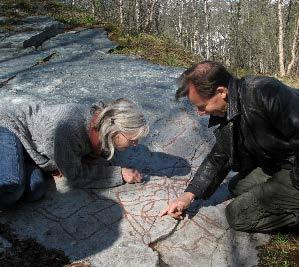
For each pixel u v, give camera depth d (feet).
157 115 14.70
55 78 17.52
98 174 11.05
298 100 8.55
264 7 97.04
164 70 19.20
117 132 9.47
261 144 9.16
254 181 10.48
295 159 8.82
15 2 27.30
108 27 25.29
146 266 9.09
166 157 12.82
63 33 23.84
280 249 9.85
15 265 8.98
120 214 10.45
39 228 9.96
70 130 9.81
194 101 9.03
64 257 9.27
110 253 9.40
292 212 9.75
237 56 97.50
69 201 10.74
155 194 11.16
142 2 47.62
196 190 10.21
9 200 9.75
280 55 60.08
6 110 10.57
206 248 9.77
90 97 15.84
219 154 10.08
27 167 10.55
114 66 19.26
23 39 21.18
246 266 9.38
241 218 9.93
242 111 8.93
